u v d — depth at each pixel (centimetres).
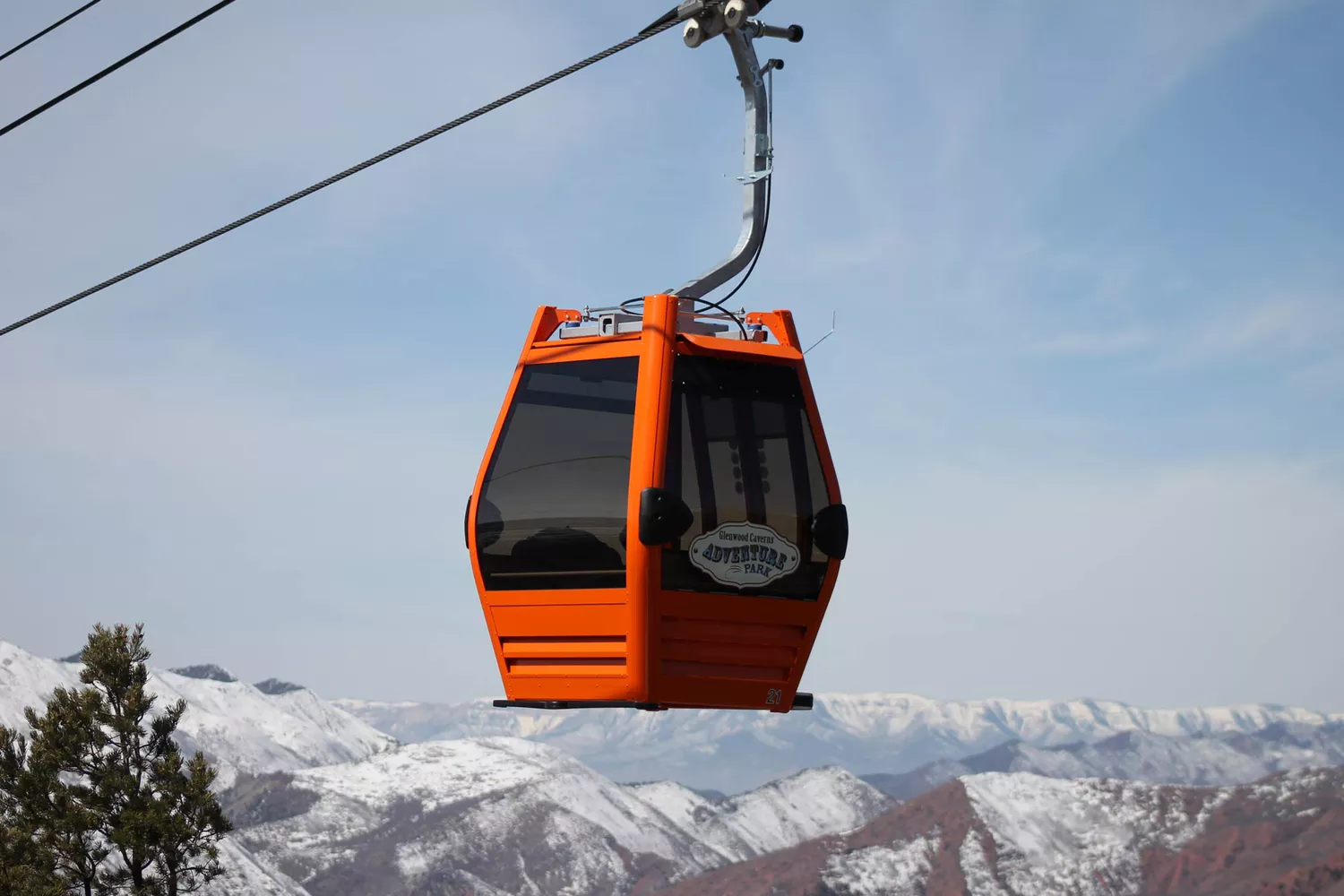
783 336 1184
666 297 1117
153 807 4191
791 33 1145
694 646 1108
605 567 1093
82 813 4194
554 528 1120
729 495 1104
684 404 1106
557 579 1118
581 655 1119
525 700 1149
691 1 1101
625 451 1098
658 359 1103
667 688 1091
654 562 1074
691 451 1097
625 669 1094
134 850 4159
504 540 1147
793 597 1130
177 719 4569
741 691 1123
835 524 1140
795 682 1150
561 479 1127
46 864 4141
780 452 1135
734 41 1127
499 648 1164
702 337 1133
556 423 1145
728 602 1105
